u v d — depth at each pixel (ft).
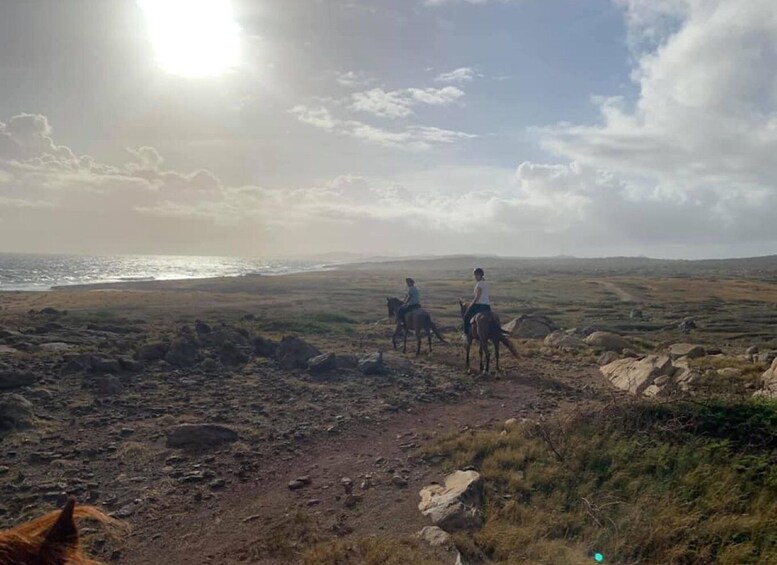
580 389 52.65
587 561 22.00
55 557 6.31
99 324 84.79
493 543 23.27
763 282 336.90
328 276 381.19
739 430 32.07
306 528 24.27
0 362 49.60
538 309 160.76
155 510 26.09
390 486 29.43
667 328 121.29
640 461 30.09
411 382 53.52
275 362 58.75
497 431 37.42
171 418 38.58
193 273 493.36
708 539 23.30
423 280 338.13
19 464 30.30
